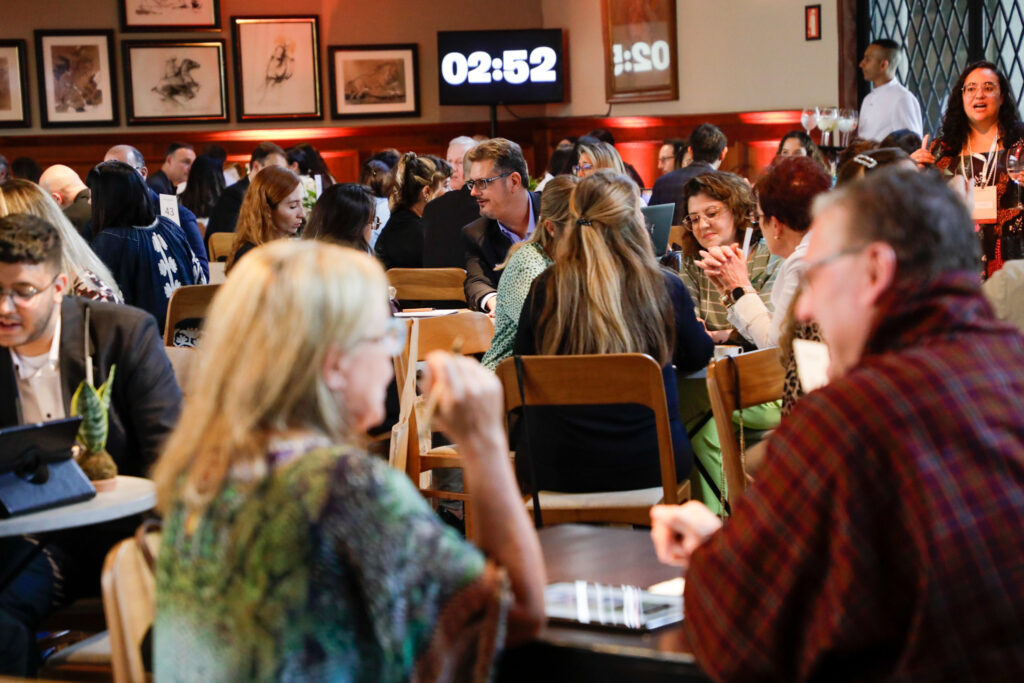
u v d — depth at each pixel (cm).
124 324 297
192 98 1292
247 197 575
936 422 151
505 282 406
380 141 1317
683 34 1162
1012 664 146
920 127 929
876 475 150
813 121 860
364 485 148
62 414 295
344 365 156
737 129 1134
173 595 155
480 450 166
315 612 146
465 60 1242
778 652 157
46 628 295
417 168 687
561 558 215
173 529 157
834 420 154
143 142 1290
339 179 1319
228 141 1301
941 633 147
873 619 150
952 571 146
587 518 351
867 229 163
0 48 1263
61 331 293
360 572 146
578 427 345
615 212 350
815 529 153
